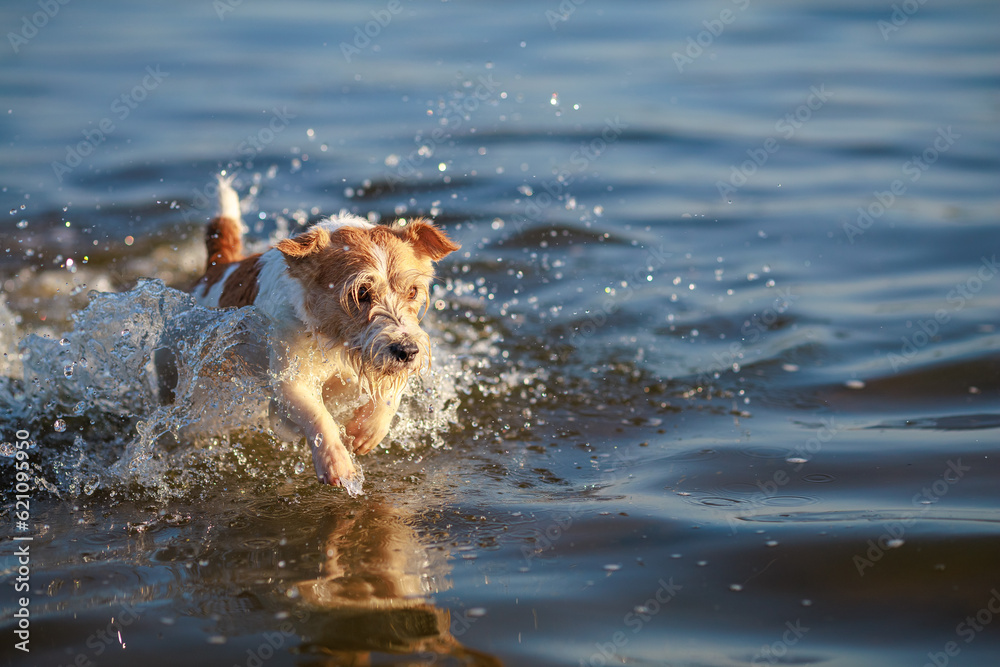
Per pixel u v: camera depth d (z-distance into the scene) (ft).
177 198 32.71
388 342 14.51
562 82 50.37
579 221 30.63
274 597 11.61
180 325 17.43
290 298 15.56
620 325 22.99
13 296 24.52
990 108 45.11
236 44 61.41
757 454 16.29
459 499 14.83
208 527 13.88
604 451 16.85
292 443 17.29
